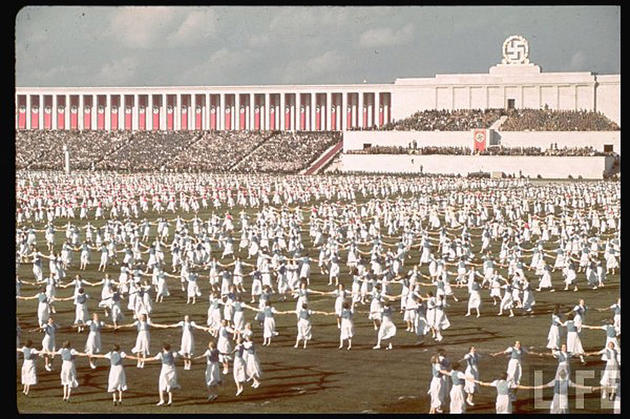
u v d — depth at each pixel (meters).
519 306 52.97
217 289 60.81
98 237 81.94
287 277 58.50
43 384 38.06
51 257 64.19
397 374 38.91
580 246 73.69
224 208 119.44
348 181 142.25
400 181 143.38
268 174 171.12
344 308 43.81
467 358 35.12
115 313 48.25
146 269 69.19
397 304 55.97
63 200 109.31
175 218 107.12
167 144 196.88
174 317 51.62
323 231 88.75
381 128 178.75
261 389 36.69
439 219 103.19
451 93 188.50
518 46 183.75
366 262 70.25
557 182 147.50
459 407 32.78
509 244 71.69
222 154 188.88
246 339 36.94
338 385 37.12
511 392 34.75
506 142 168.25
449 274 66.31
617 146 163.50
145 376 39.28
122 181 144.50
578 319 43.03
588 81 178.88
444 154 164.75
